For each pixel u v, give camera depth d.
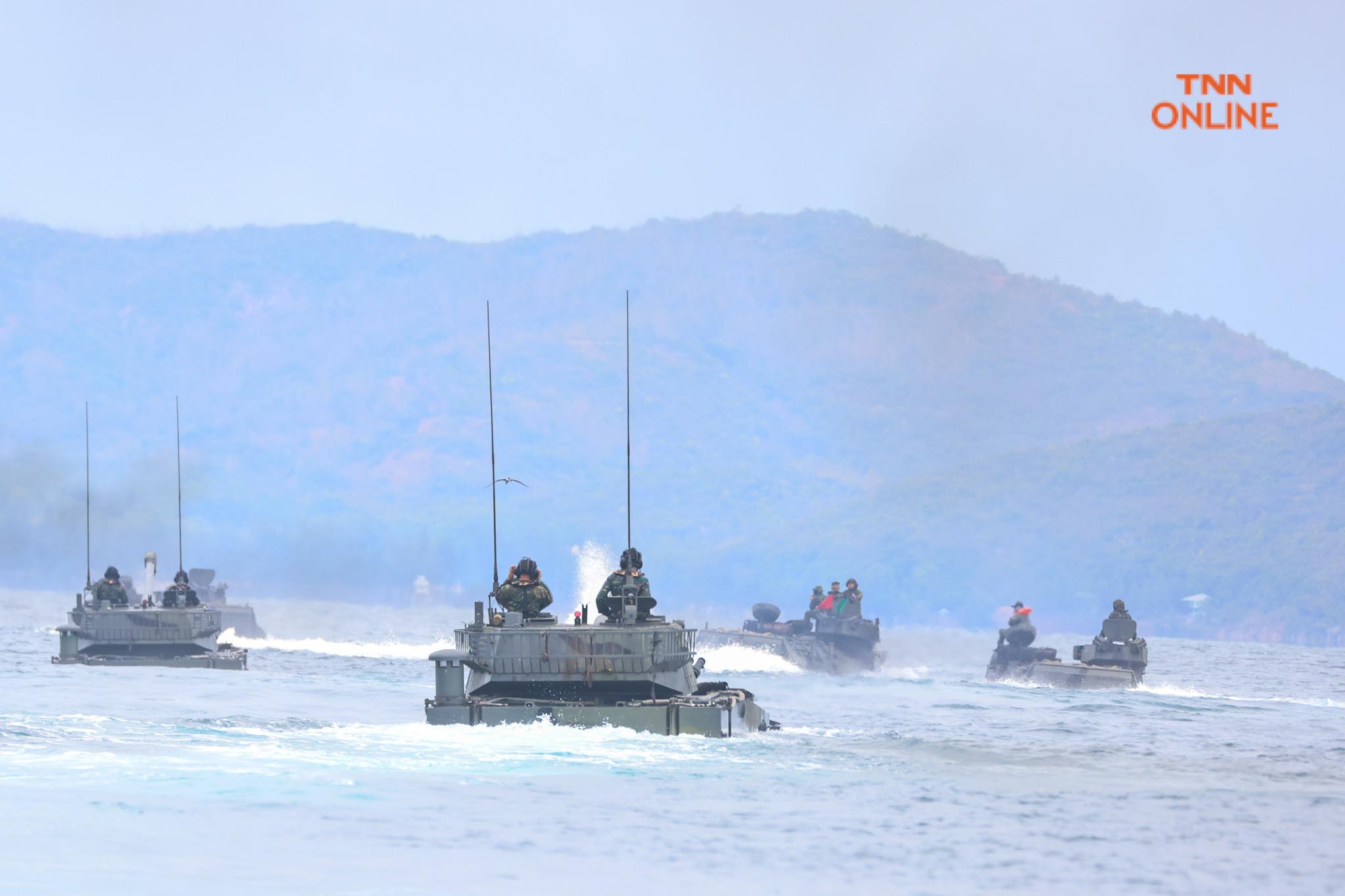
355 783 77.06
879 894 57.31
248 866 57.16
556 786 78.44
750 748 98.25
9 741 91.75
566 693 105.06
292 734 96.81
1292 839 70.81
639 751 92.38
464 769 83.00
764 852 64.06
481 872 58.12
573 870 59.09
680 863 61.41
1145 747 114.44
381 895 53.78
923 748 107.38
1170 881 61.12
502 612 107.81
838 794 80.81
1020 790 85.44
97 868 55.72
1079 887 59.56
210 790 73.69
